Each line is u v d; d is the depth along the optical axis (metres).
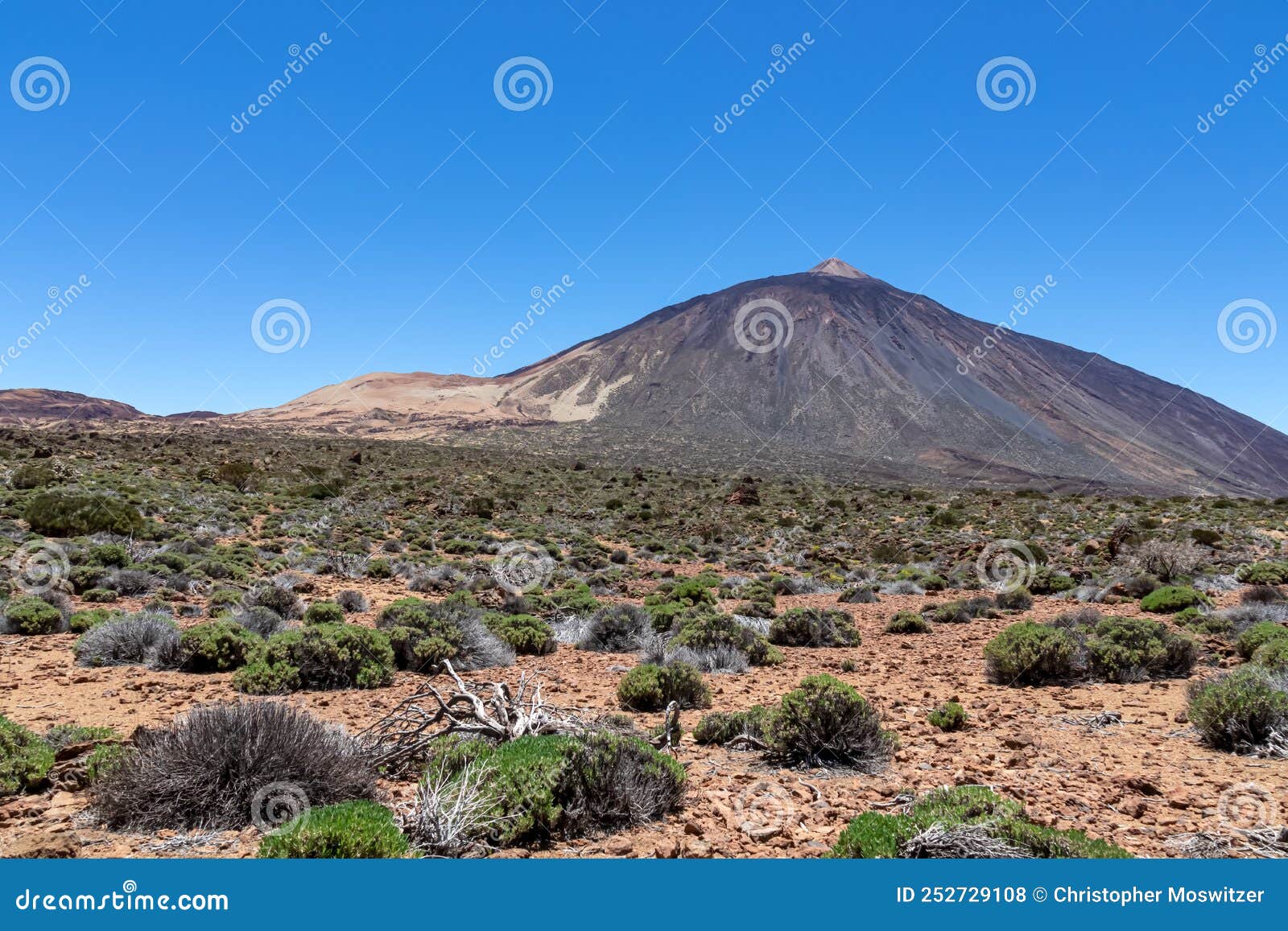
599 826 5.79
